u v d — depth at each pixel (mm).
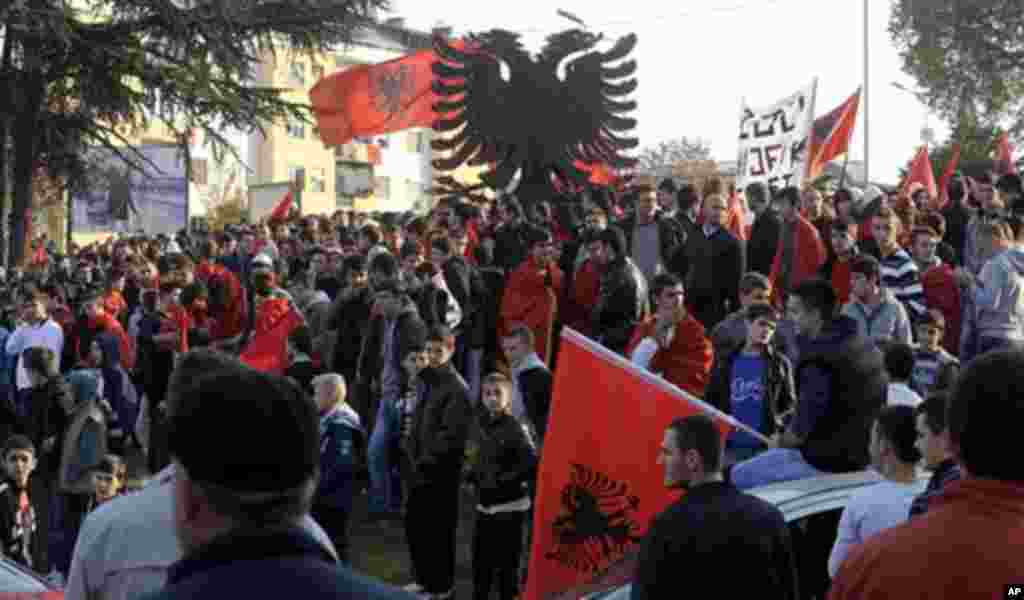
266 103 27000
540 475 6125
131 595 4250
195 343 13320
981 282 10203
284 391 2395
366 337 11500
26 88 26375
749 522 4645
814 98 15812
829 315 6695
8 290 17969
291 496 2359
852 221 12539
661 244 12648
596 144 17547
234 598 2248
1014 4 42812
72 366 14539
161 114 26766
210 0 25516
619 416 6027
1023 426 2869
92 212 31156
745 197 16453
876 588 2926
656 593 4703
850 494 5738
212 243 17891
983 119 43688
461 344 12578
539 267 11969
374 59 52875
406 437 10422
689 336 8961
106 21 27203
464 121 17906
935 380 8203
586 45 17656
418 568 9172
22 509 8977
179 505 2414
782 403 8406
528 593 6086
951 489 2975
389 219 20734
